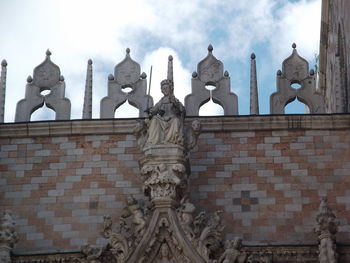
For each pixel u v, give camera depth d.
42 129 34.84
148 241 31.09
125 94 36.03
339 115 34.50
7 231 31.97
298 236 33.06
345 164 34.00
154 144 32.09
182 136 32.28
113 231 31.91
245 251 32.09
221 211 32.22
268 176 33.94
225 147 34.38
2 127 34.88
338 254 31.81
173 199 31.42
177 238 31.06
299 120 34.50
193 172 34.06
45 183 34.19
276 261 32.09
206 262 30.89
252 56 37.72
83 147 34.59
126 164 34.31
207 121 34.62
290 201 33.56
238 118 34.59
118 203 33.81
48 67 36.56
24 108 36.06
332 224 31.50
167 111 32.91
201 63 36.41
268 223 33.28
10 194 34.09
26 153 34.59
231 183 33.88
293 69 36.62
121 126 34.72
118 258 31.16
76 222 33.59
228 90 36.00
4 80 36.81
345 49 38.84
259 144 34.38
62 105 36.06
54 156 34.50
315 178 33.84
